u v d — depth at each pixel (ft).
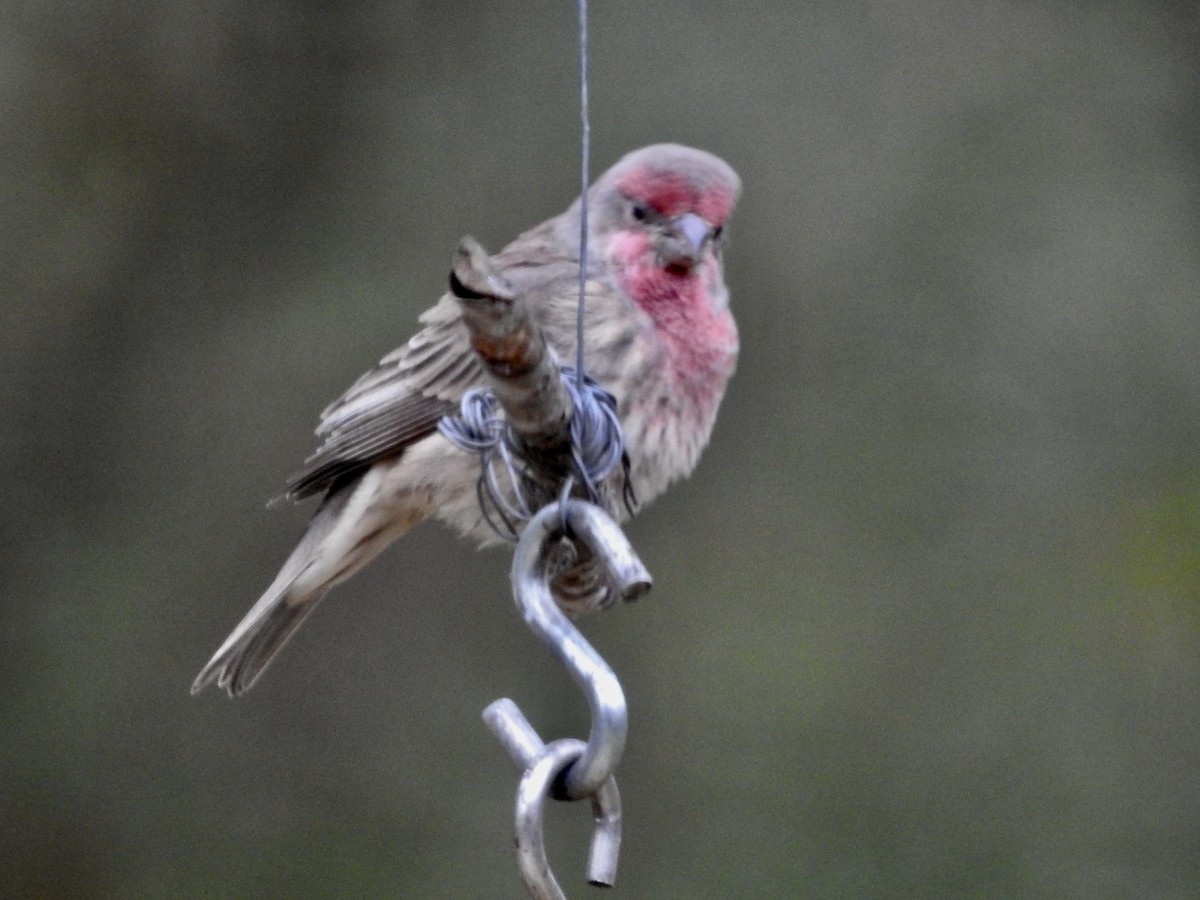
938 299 39.68
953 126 40.19
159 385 39.52
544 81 40.45
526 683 40.98
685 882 37.09
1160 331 39.37
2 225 39.09
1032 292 39.58
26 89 39.17
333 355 39.19
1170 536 39.04
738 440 39.73
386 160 40.19
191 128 39.93
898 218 39.86
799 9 40.68
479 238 39.63
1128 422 39.45
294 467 39.29
